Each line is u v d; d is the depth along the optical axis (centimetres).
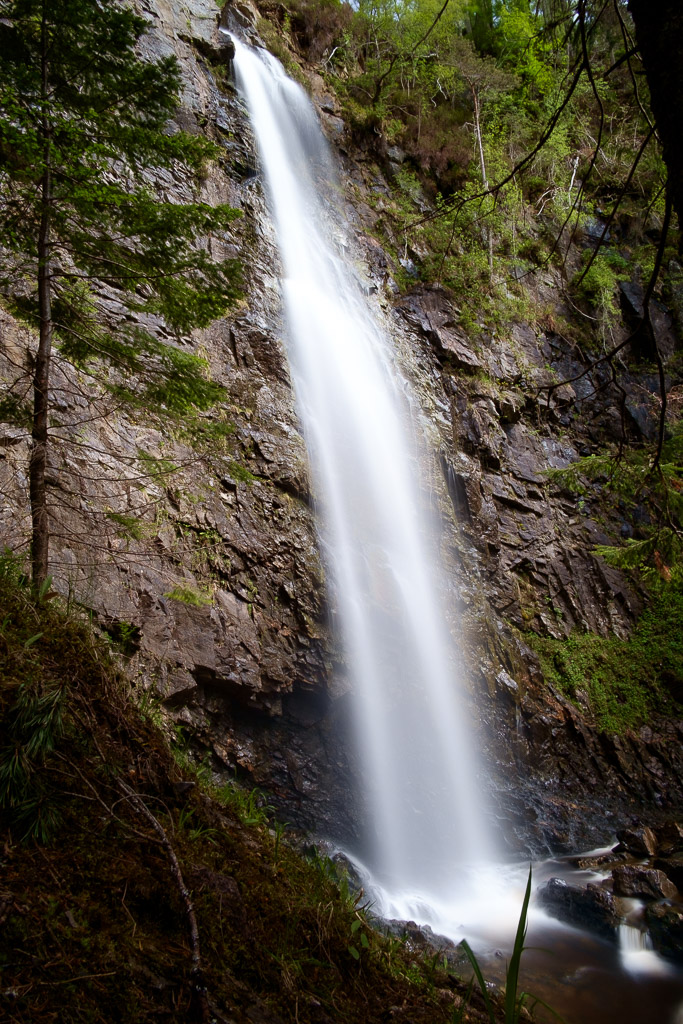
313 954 285
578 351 2014
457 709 1115
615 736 1322
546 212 2283
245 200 1452
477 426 1622
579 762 1259
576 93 1880
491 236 2022
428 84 2253
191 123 1395
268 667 888
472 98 2341
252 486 1007
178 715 755
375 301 1664
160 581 795
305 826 834
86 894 218
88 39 430
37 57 432
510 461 1669
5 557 348
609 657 1485
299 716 933
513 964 217
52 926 201
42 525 406
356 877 753
